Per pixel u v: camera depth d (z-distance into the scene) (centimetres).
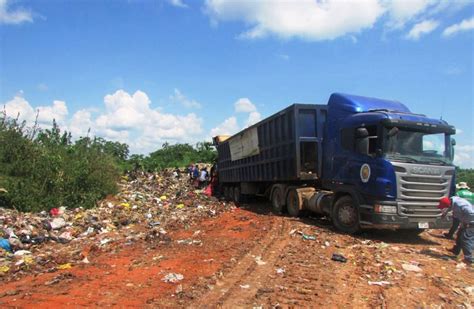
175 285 659
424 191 987
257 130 1722
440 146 1053
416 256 852
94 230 1238
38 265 820
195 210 1764
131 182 2777
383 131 1000
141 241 1058
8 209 1330
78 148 1994
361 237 1056
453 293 628
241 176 2025
